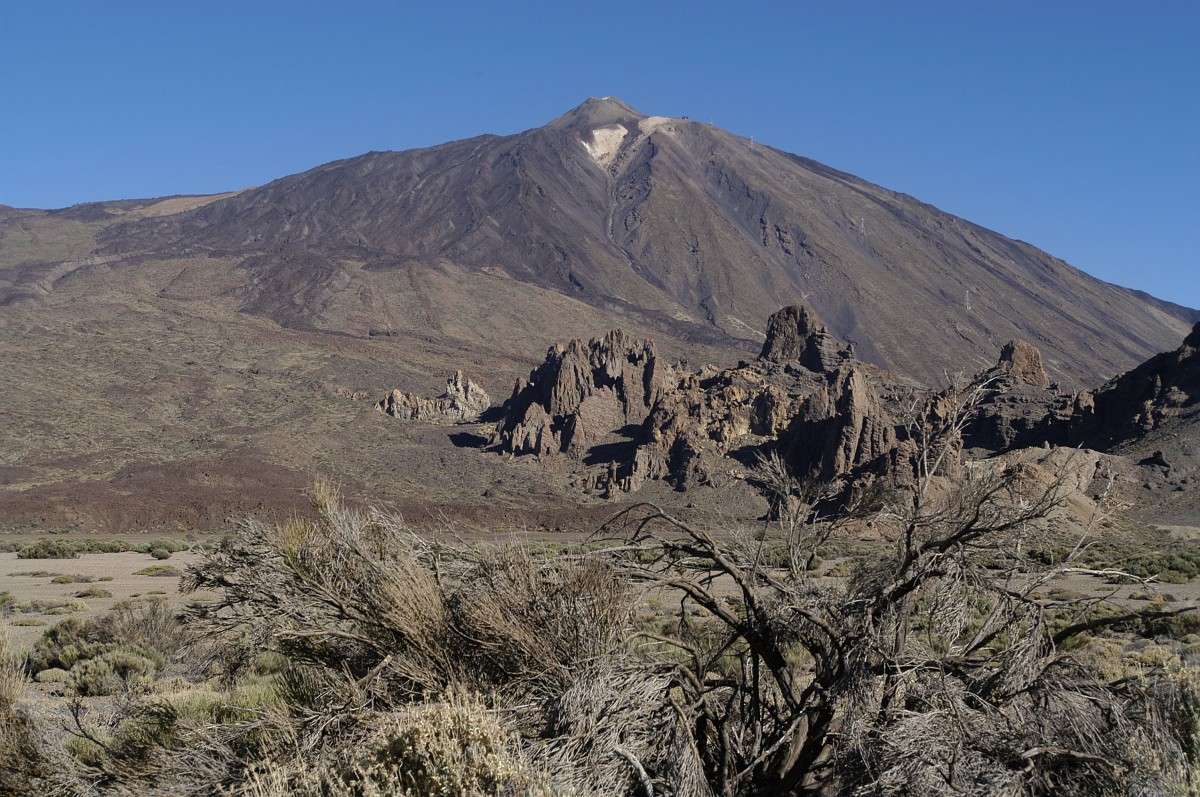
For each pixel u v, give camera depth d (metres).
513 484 167.38
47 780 6.91
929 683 7.05
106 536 98.69
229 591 7.20
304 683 8.01
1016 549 7.62
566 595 6.97
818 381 175.62
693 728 7.20
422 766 6.08
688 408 166.62
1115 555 44.38
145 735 7.84
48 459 164.75
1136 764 6.56
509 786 5.93
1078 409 132.25
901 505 7.59
